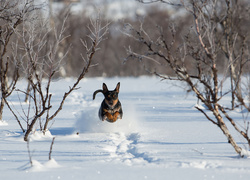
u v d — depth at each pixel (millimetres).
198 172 7129
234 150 9570
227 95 27234
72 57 44938
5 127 14086
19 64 12719
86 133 13109
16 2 12133
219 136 11945
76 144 10742
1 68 12867
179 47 9297
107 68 66125
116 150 10141
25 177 6734
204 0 9508
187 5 9312
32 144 10641
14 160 8336
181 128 13820
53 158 8594
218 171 7223
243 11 20188
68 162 8125
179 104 23484
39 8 12234
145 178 6672
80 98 28391
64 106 22453
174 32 9055
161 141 11055
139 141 11078
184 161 8047
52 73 11875
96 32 11406
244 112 18484
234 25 18141
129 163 8102
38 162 7648
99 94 32156
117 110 14148
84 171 7191
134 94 31578
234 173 7078
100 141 11414
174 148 9836
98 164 7910
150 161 8375
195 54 9133
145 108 21062
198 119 16531
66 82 44562
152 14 41875
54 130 13734
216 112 8906
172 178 6691
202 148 9844
